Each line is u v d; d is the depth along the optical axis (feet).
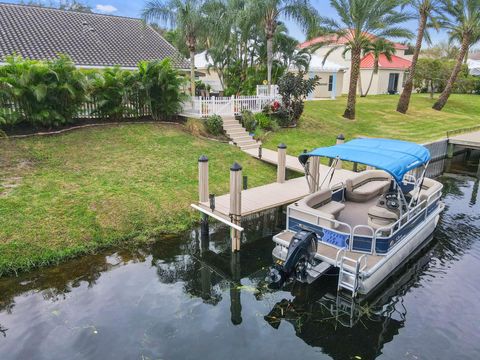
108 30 78.84
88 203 33.55
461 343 20.12
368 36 77.82
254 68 87.20
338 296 24.88
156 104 55.77
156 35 84.43
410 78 88.02
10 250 26.84
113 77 51.24
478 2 83.46
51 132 46.39
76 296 23.45
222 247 32.04
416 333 21.03
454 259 29.94
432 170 61.21
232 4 68.33
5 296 23.29
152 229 32.58
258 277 27.58
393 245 26.27
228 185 41.52
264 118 62.54
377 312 23.17
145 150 46.88
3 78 42.42
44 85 43.55
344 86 130.11
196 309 22.89
